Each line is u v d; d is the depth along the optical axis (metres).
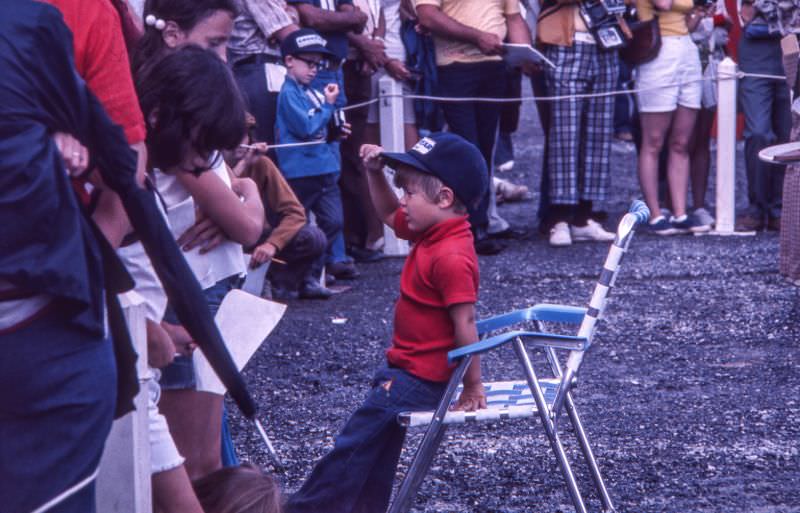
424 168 5.04
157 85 4.38
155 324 4.05
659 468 6.22
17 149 2.92
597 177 12.29
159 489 4.12
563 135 12.03
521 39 11.86
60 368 3.01
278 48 9.98
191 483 4.33
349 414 7.20
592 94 12.13
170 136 4.38
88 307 3.02
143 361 3.82
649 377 7.86
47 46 3.03
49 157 2.96
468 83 11.68
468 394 5.09
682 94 12.48
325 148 10.05
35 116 2.97
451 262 4.98
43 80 3.01
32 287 2.91
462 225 5.10
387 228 11.91
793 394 7.45
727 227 12.73
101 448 3.13
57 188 2.97
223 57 4.88
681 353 8.42
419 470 4.93
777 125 12.80
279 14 9.80
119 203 3.59
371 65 11.41
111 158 3.19
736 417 7.02
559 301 9.96
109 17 3.46
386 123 11.66
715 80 12.68
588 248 12.07
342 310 9.72
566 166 12.09
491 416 4.87
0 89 2.94
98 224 3.57
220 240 4.77
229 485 4.25
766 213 12.86
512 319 5.29
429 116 11.81
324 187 10.16
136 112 3.49
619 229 5.03
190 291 3.39
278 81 9.91
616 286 10.46
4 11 3.01
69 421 3.03
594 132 12.20
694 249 11.94
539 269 11.16
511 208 14.66
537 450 6.52
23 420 3.00
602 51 12.02
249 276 7.50
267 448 6.32
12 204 2.89
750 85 12.62
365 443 5.10
